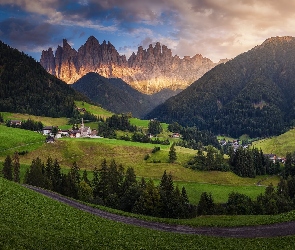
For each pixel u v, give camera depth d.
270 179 194.50
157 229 80.81
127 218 90.25
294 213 85.12
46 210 74.25
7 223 56.94
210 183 173.25
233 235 75.12
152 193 114.12
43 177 131.88
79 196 123.31
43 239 52.97
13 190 82.38
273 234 73.12
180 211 112.38
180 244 65.00
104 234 66.19
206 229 81.00
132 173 144.62
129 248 58.97
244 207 117.50
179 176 178.88
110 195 126.19
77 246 54.69
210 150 199.25
